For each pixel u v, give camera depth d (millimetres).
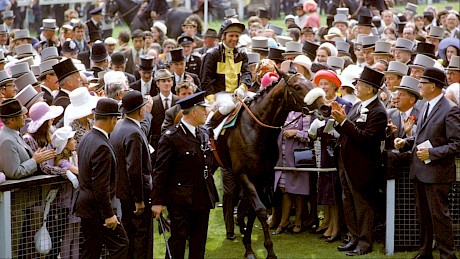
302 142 10461
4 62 11625
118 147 8508
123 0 21344
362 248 9695
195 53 13242
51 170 8289
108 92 9438
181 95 10195
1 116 8172
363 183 9523
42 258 8273
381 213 10016
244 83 10688
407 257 9531
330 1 22500
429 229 9266
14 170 8023
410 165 9305
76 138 8836
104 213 7777
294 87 8914
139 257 8758
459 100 10547
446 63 13234
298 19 18359
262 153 9180
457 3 26984
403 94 9883
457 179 9523
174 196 8578
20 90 10258
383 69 11516
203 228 8805
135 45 15273
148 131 9891
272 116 9102
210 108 9727
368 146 9484
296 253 9758
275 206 10695
